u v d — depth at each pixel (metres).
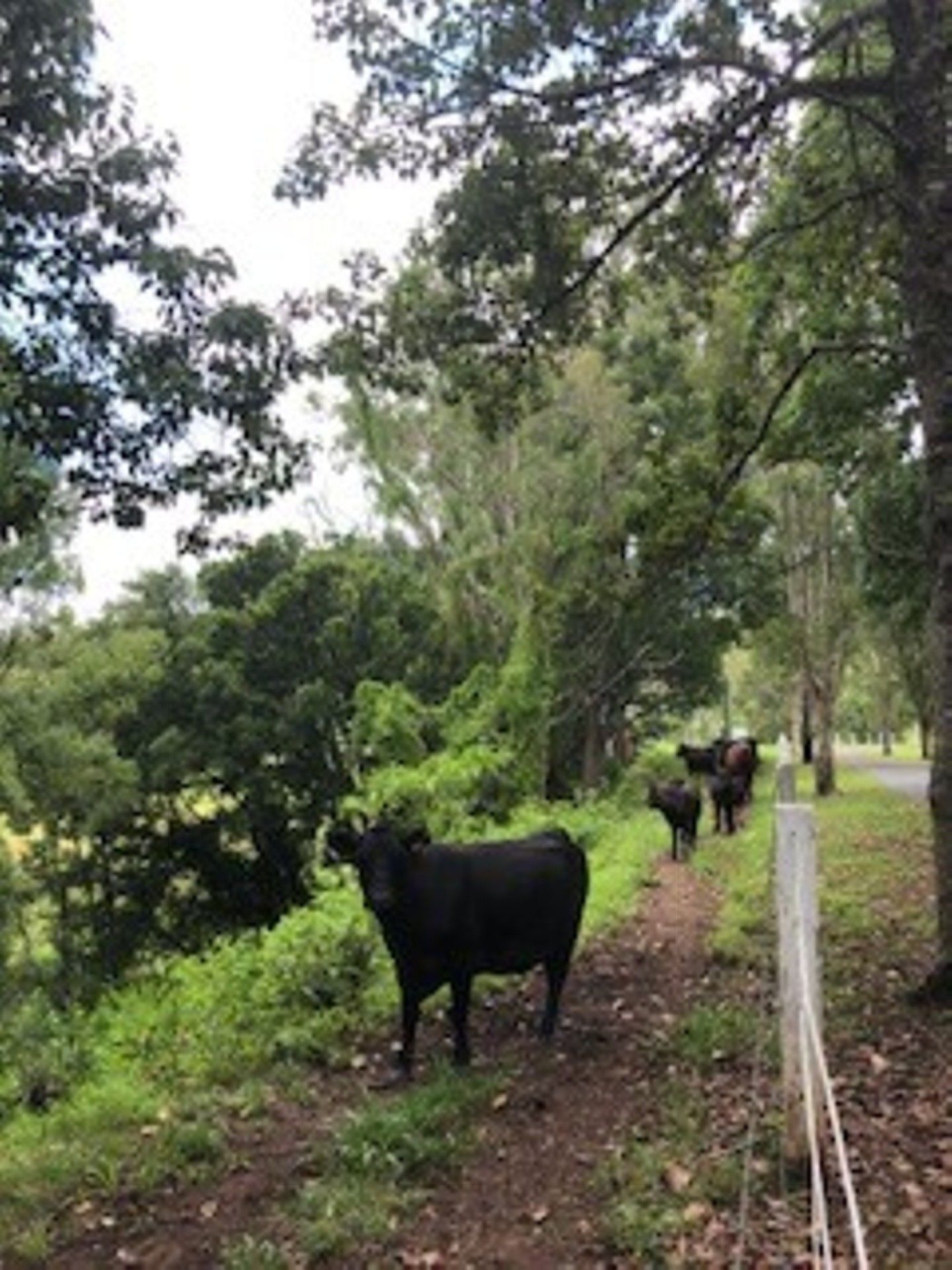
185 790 34.69
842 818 24.70
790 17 9.81
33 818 30.47
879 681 70.56
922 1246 5.45
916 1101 7.25
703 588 31.38
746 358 15.57
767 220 13.36
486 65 10.05
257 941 13.46
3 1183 7.11
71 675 31.36
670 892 16.55
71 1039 11.01
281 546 36.88
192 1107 8.00
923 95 9.13
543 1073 8.47
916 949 11.34
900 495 17.66
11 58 7.00
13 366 7.91
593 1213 6.20
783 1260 5.37
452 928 8.47
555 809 22.61
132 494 8.83
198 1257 6.09
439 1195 6.59
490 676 21.66
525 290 11.69
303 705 31.03
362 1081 8.55
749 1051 8.42
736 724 90.75
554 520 25.92
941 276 9.12
